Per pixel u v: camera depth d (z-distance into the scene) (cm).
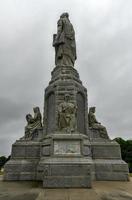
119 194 1121
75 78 2222
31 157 1923
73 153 1550
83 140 1673
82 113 2106
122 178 1820
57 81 2130
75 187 1312
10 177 1803
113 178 1822
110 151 1978
